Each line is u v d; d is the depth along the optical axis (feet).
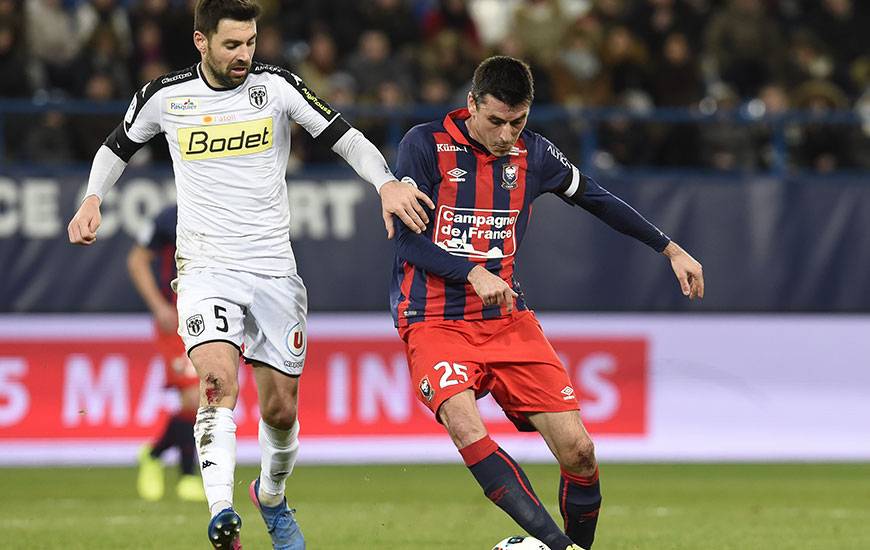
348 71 162.71
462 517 100.89
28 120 149.18
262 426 72.43
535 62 165.17
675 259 70.28
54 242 143.02
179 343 112.68
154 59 158.92
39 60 160.25
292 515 75.05
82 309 143.02
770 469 143.02
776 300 152.56
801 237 152.97
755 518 100.27
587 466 65.62
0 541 85.71
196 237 69.00
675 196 151.64
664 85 167.53
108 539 87.10
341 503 112.06
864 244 153.58
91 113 150.61
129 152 70.44
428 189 66.74
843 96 175.63
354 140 69.00
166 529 92.63
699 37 175.11
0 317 141.79
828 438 153.17
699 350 151.74
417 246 65.00
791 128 163.63
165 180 144.46
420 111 154.20
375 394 146.51
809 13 182.60
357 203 148.05
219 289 68.13
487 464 62.49
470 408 63.77
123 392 143.13
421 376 65.36
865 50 182.80
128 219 143.84
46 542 85.30
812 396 153.28
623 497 116.57
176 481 130.21
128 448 142.92
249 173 68.95
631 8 175.52
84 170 144.56
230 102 68.80
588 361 149.69
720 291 151.94
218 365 66.18
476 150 67.10
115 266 143.54
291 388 71.20
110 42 159.33
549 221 149.69
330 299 147.02
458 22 173.27
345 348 146.41
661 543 85.10
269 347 70.28
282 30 171.01
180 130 68.85
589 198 69.72
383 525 95.50
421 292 67.10
